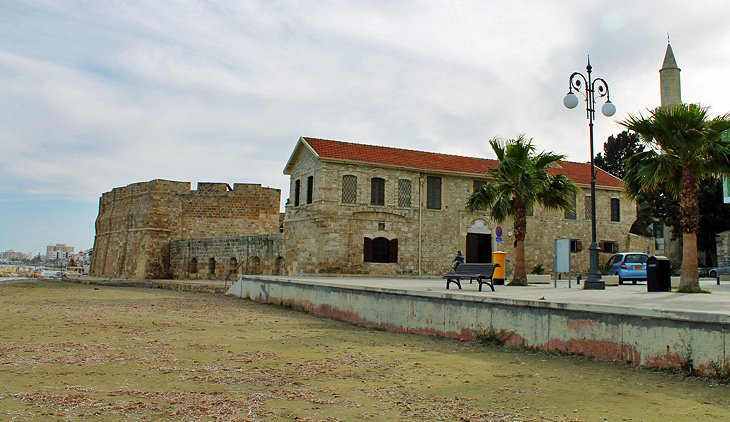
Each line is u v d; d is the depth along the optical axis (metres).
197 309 23.95
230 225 55.59
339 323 19.11
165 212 54.47
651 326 10.39
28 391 8.76
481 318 14.07
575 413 7.79
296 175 40.38
